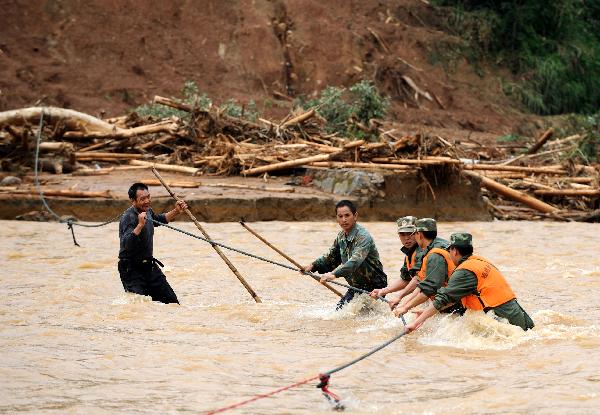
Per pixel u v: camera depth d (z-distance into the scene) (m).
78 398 17.06
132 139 59.84
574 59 104.88
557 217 55.00
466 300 21.72
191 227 45.12
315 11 96.62
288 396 17.33
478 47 102.31
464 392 17.52
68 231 43.16
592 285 30.20
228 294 28.52
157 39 90.88
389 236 43.50
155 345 21.28
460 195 53.25
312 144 58.28
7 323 23.67
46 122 58.59
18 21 88.06
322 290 29.44
